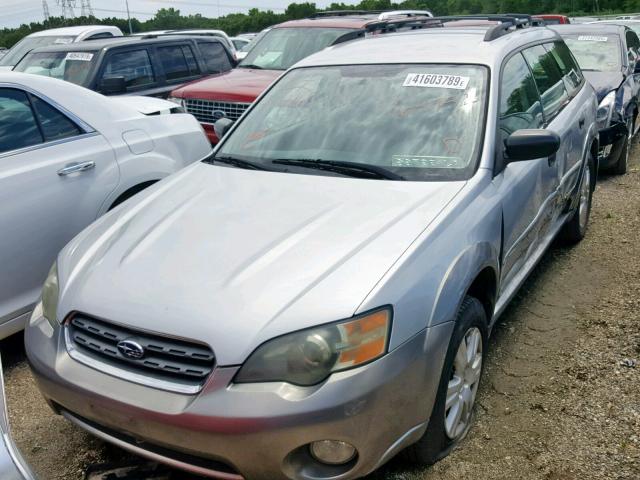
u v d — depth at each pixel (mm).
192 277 2621
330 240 2736
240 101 7461
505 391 3480
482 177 3238
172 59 9203
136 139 4703
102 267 2842
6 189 3906
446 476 2848
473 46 3959
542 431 3127
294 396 2285
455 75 3734
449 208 2965
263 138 3875
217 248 2787
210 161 3896
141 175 4637
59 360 2674
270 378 2316
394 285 2502
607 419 3174
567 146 4508
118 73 8453
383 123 3627
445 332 2625
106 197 4402
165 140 4922
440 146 3418
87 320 2672
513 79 3979
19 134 4121
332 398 2287
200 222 3039
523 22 4895
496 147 3402
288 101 4055
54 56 8758
